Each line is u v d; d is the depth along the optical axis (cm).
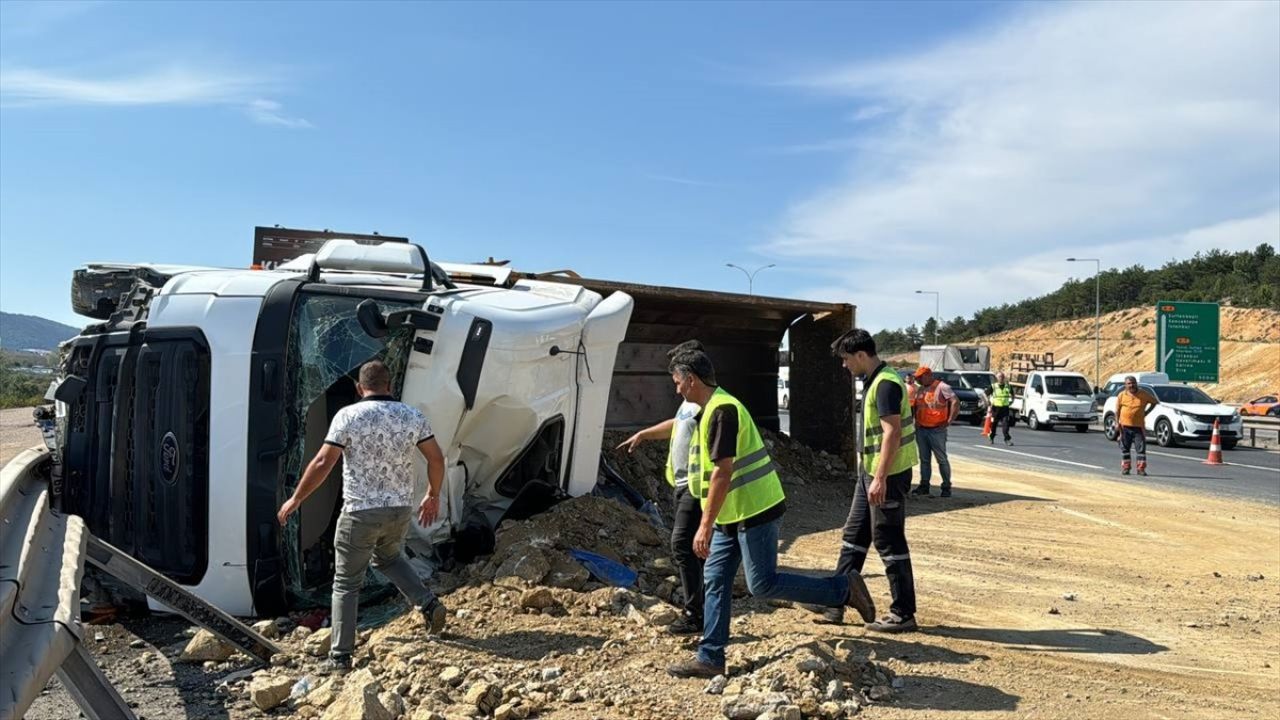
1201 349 3562
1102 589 772
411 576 521
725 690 466
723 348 1332
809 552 889
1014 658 564
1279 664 583
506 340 630
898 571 598
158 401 609
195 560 592
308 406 595
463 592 591
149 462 614
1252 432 2580
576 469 742
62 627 307
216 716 443
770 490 504
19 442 2034
